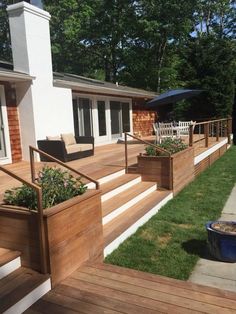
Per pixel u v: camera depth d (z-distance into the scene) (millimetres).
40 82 8703
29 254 3184
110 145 12531
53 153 8281
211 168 10320
